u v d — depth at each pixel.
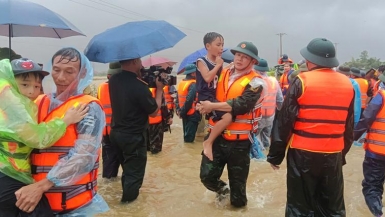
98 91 5.58
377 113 4.27
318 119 3.38
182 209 4.57
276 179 5.67
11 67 2.50
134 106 4.52
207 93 4.37
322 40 3.50
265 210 4.50
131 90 4.46
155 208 4.61
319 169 3.45
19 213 2.55
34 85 2.59
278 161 3.75
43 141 2.43
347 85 3.43
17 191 2.41
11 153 2.49
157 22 4.58
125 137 4.58
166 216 4.38
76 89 2.71
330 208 3.63
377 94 4.34
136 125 4.60
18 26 5.15
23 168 2.55
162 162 6.77
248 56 4.10
